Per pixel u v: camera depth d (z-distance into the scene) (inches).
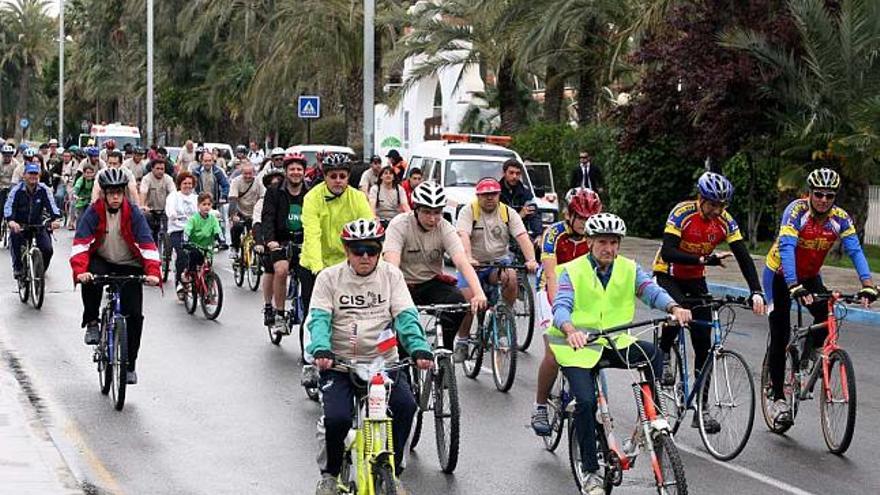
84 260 600.7
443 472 482.9
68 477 438.6
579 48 1780.3
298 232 746.2
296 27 2139.5
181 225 952.9
